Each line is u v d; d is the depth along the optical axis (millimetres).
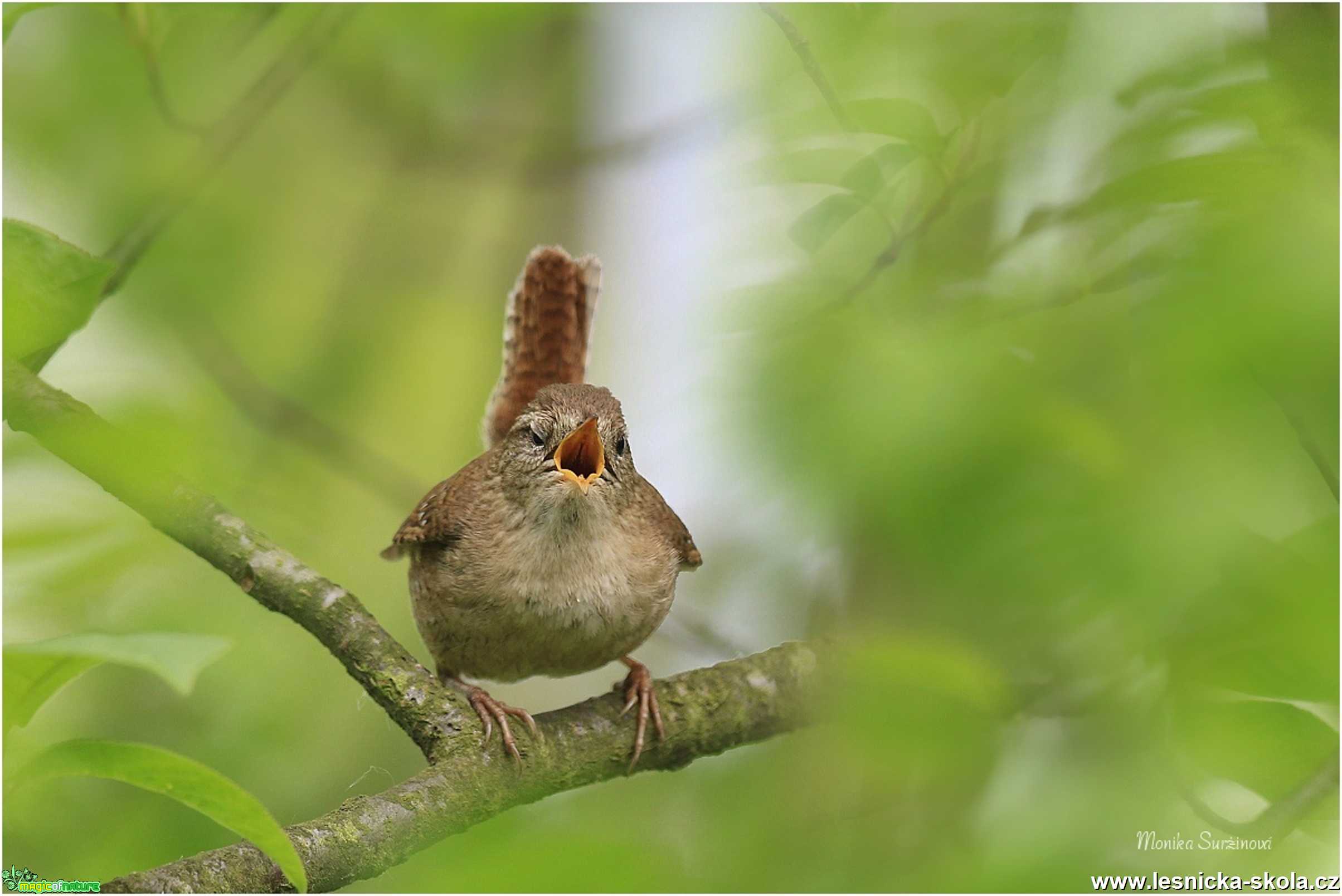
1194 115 3381
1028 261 3391
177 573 3441
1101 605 3365
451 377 3543
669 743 3410
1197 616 3361
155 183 3486
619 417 3426
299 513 3488
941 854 3363
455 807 3383
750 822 3383
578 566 3418
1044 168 3404
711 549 3424
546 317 3455
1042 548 3363
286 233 3543
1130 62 3398
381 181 3551
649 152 3506
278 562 3396
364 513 3516
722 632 3432
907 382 3369
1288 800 3359
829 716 3379
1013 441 3365
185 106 3484
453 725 3395
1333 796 3357
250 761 3447
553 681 3512
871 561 3391
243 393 3488
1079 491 3363
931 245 3404
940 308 3389
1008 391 3367
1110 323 3375
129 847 3406
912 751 3365
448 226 3555
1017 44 3404
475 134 3547
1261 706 3359
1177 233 3369
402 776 3463
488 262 3553
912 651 3369
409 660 3398
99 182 3490
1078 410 3367
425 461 3535
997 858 3352
